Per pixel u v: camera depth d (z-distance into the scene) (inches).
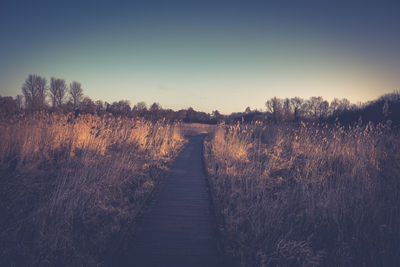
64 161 295.3
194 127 1451.8
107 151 370.9
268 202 201.8
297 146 394.6
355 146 313.1
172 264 136.6
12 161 285.3
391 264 136.3
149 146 455.5
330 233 165.9
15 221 167.9
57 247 143.8
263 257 136.6
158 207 216.1
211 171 327.3
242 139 447.5
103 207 191.8
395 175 222.7
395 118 424.5
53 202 177.6
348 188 218.4
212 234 170.4
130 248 150.4
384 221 171.5
